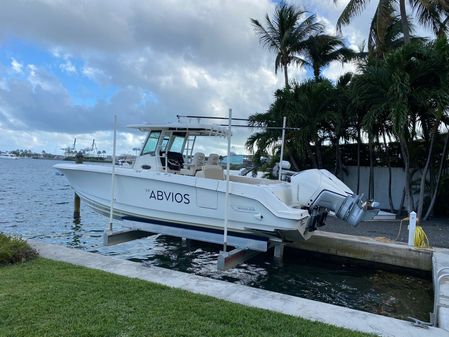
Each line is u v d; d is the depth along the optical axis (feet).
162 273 18.72
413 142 47.21
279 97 52.70
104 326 12.09
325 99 50.34
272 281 26.89
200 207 29.40
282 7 70.13
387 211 51.39
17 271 17.63
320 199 27.68
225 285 17.31
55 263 19.24
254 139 54.13
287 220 26.30
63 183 118.83
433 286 24.02
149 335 11.66
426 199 48.32
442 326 14.19
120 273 18.39
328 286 26.08
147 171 31.24
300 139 49.90
